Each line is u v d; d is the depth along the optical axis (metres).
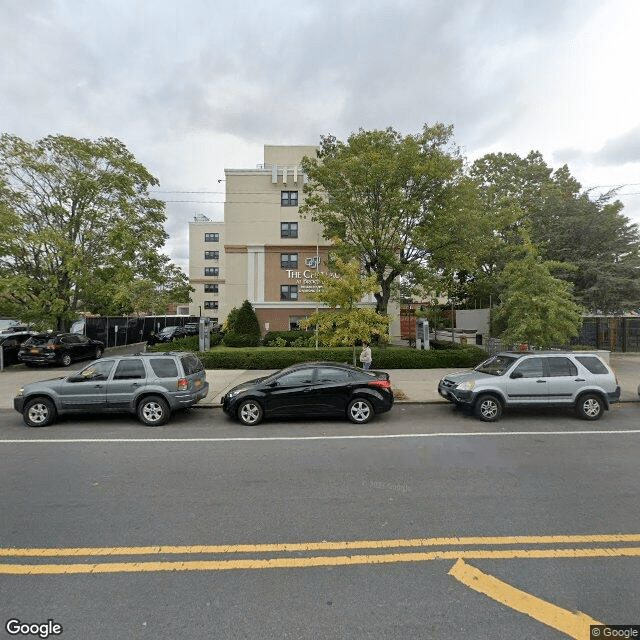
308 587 3.05
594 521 4.08
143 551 3.56
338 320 12.33
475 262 20.08
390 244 18.42
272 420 8.86
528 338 13.23
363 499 4.62
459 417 9.02
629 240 17.83
